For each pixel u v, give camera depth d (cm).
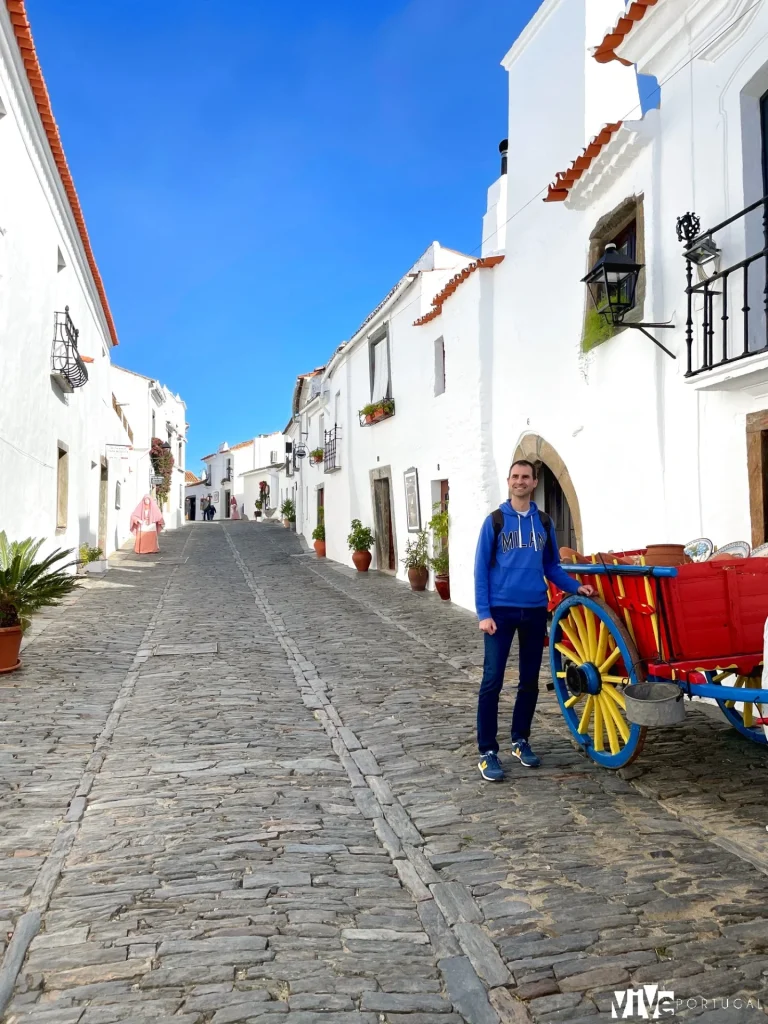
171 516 3897
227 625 1025
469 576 1180
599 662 459
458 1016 250
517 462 463
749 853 354
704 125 600
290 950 284
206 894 324
